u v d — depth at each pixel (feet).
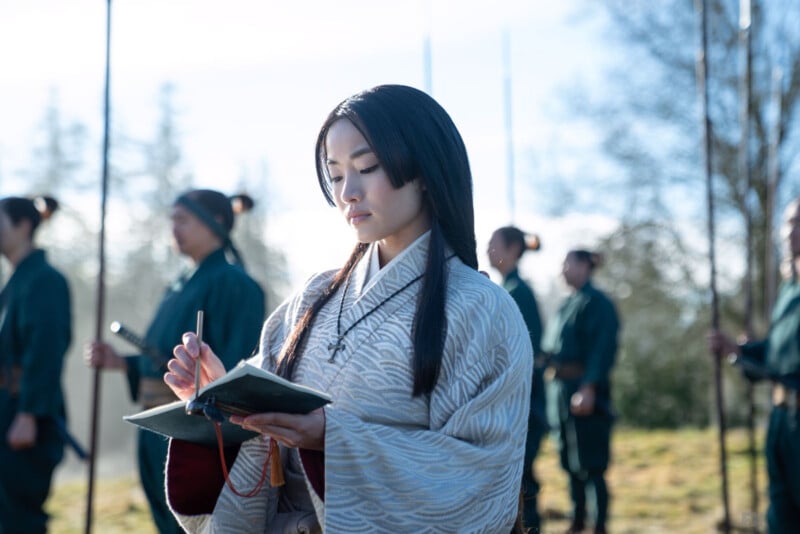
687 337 61.26
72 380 99.55
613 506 28.86
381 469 6.84
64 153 114.52
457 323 7.28
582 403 26.91
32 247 20.47
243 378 6.31
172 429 7.48
